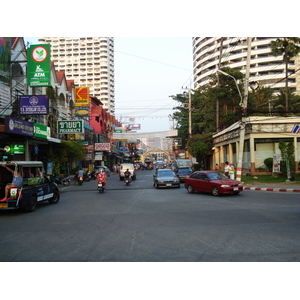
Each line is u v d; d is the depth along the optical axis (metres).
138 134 43.59
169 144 113.12
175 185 20.75
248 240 6.52
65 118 34.03
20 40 23.33
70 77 127.88
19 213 11.95
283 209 10.70
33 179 12.82
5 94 20.72
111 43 132.75
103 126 60.19
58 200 15.26
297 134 24.95
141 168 75.31
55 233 7.91
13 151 21.78
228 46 86.44
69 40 128.25
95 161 53.88
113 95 133.25
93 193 19.58
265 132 25.31
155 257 5.53
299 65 76.94
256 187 18.48
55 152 29.16
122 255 5.70
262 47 82.19
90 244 6.60
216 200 13.93
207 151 41.03
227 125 36.00
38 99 20.62
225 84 35.69
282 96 38.72
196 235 7.15
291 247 5.91
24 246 6.60
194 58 105.25
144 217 10.00
